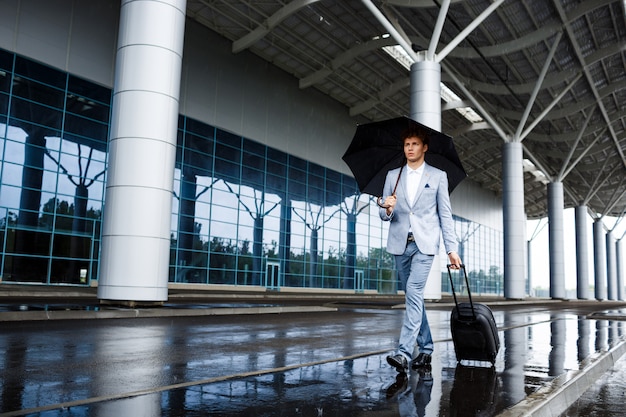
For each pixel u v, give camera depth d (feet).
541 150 180.04
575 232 226.79
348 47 115.44
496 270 238.89
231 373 14.46
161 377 13.73
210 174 105.70
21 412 9.62
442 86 131.54
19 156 77.05
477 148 174.40
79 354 17.61
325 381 13.16
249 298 80.23
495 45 106.63
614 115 154.20
